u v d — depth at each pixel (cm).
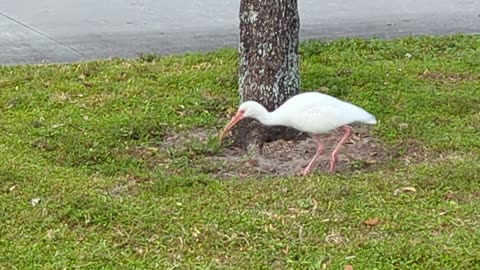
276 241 475
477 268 458
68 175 530
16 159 543
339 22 813
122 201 505
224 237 478
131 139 575
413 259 462
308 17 828
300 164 551
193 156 560
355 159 552
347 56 704
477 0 894
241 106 533
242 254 468
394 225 485
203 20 818
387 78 659
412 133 576
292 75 579
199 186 522
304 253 468
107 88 643
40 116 600
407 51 716
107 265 461
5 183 518
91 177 530
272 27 570
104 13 833
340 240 476
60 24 795
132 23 804
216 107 614
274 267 460
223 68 675
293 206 501
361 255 465
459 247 469
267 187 518
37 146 560
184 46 745
